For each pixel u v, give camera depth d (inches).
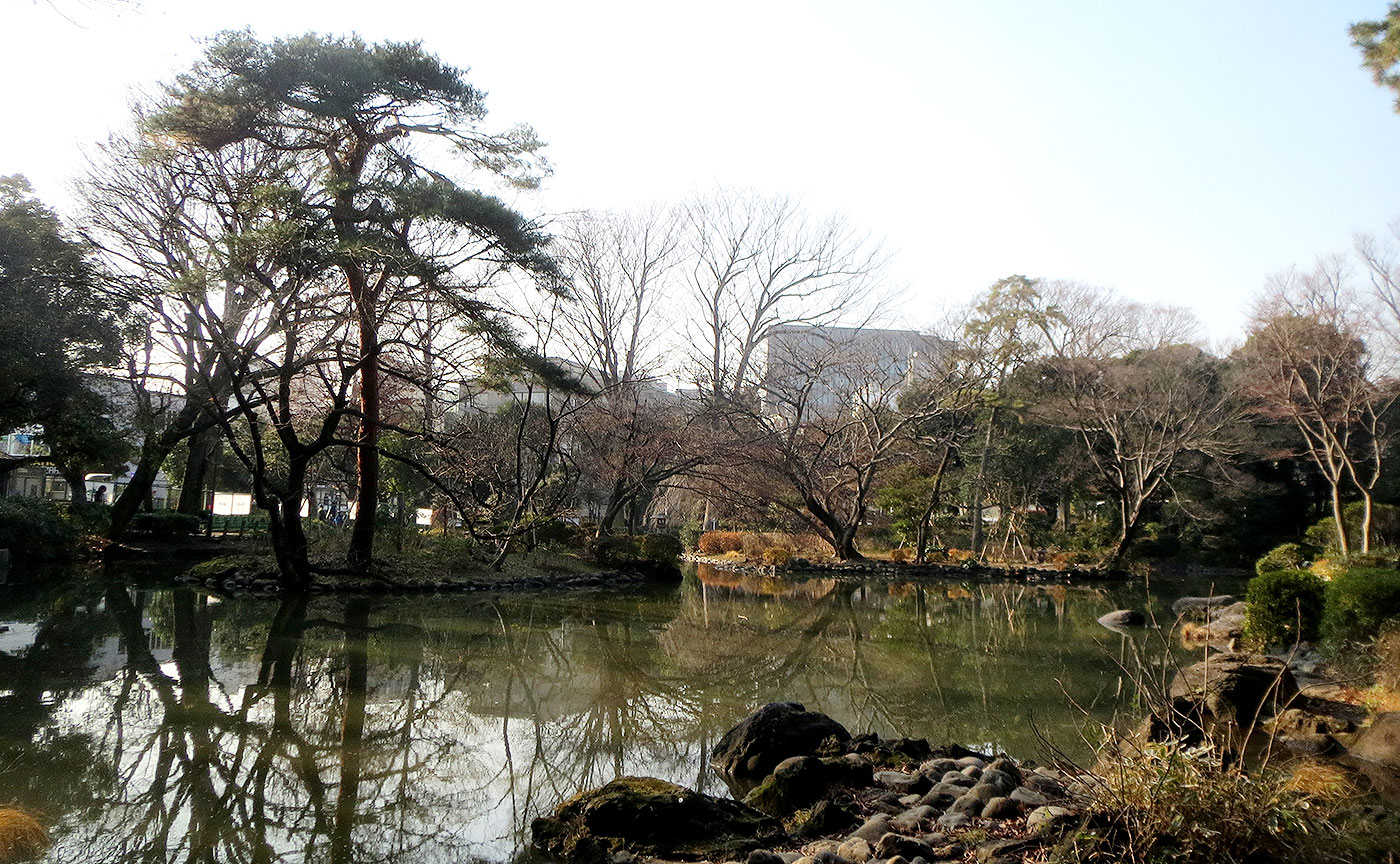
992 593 958.4
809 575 1135.6
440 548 876.6
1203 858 176.9
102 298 725.3
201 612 582.2
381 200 586.2
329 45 577.3
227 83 553.3
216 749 303.1
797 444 1264.8
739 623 674.8
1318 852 183.9
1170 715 236.7
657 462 1056.8
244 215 609.6
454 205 581.9
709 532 1449.3
